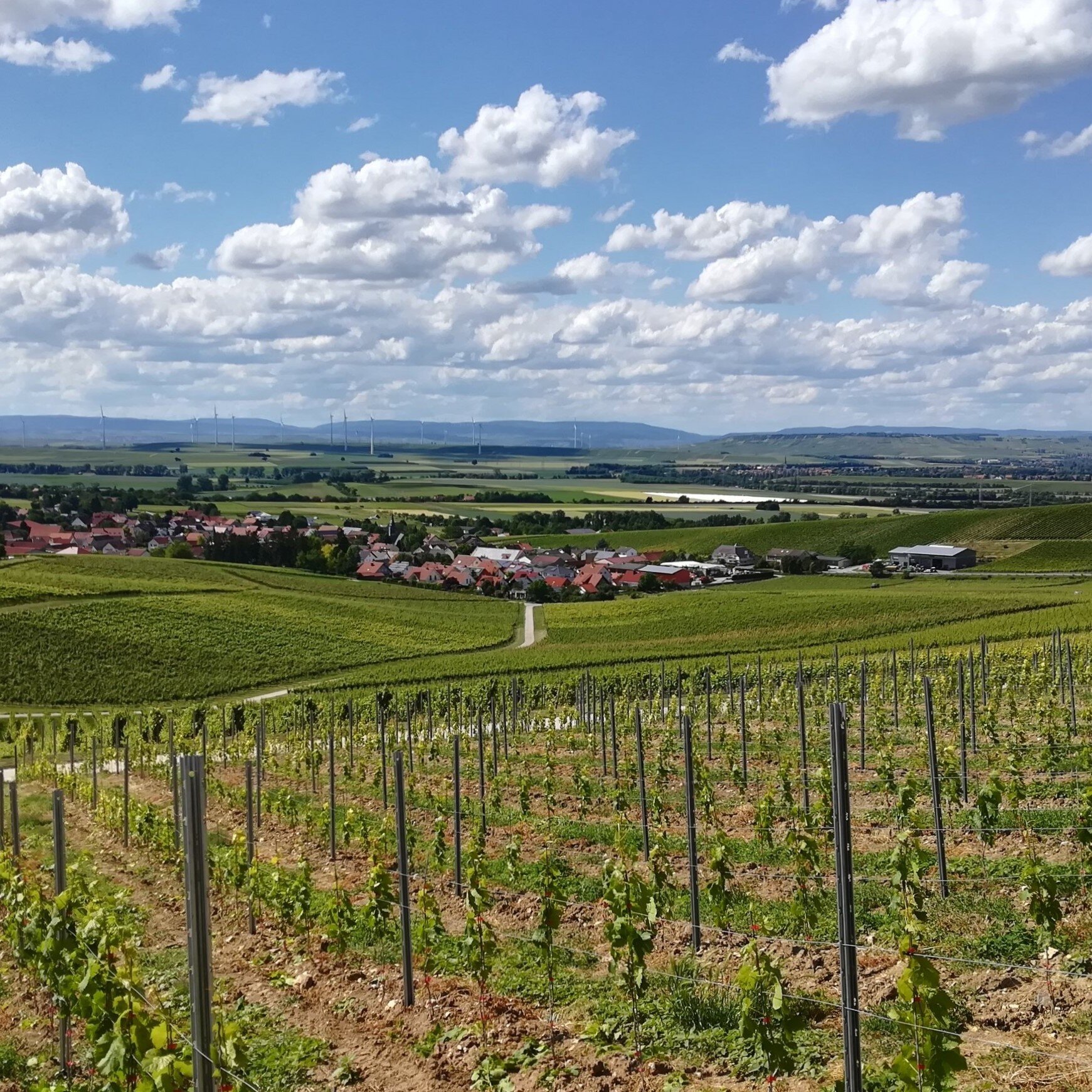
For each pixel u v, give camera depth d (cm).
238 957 1449
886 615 8444
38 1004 1317
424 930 1248
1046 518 15038
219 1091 842
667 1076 932
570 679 5869
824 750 2642
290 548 13550
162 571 10894
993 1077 842
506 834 2011
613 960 1038
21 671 6650
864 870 1470
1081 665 3897
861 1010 991
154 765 3566
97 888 1795
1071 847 1460
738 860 1633
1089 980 1007
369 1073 1033
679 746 2609
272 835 2266
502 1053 1027
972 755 2316
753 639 7944
